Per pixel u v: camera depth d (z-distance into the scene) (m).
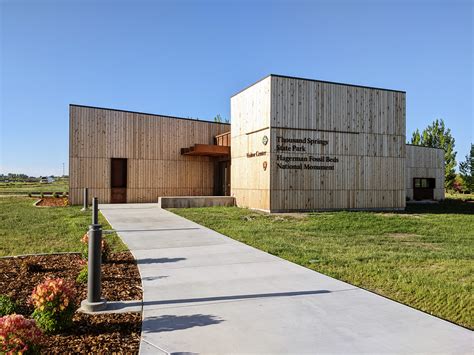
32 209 18.47
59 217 14.77
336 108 18.31
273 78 17.00
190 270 6.57
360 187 18.77
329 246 9.03
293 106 17.38
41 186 62.25
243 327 4.05
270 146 16.88
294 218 14.72
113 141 22.53
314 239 10.12
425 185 29.98
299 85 17.55
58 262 7.05
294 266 6.90
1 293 5.10
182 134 24.50
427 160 29.95
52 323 3.79
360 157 18.83
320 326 4.10
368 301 4.95
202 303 4.82
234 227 12.09
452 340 3.77
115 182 22.64
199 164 24.83
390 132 19.61
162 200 18.94
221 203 20.08
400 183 19.81
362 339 3.78
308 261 7.34
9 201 24.98
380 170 19.30
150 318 4.28
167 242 9.38
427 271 6.68
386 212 18.23
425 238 10.61
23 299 4.88
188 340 3.71
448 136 47.62
